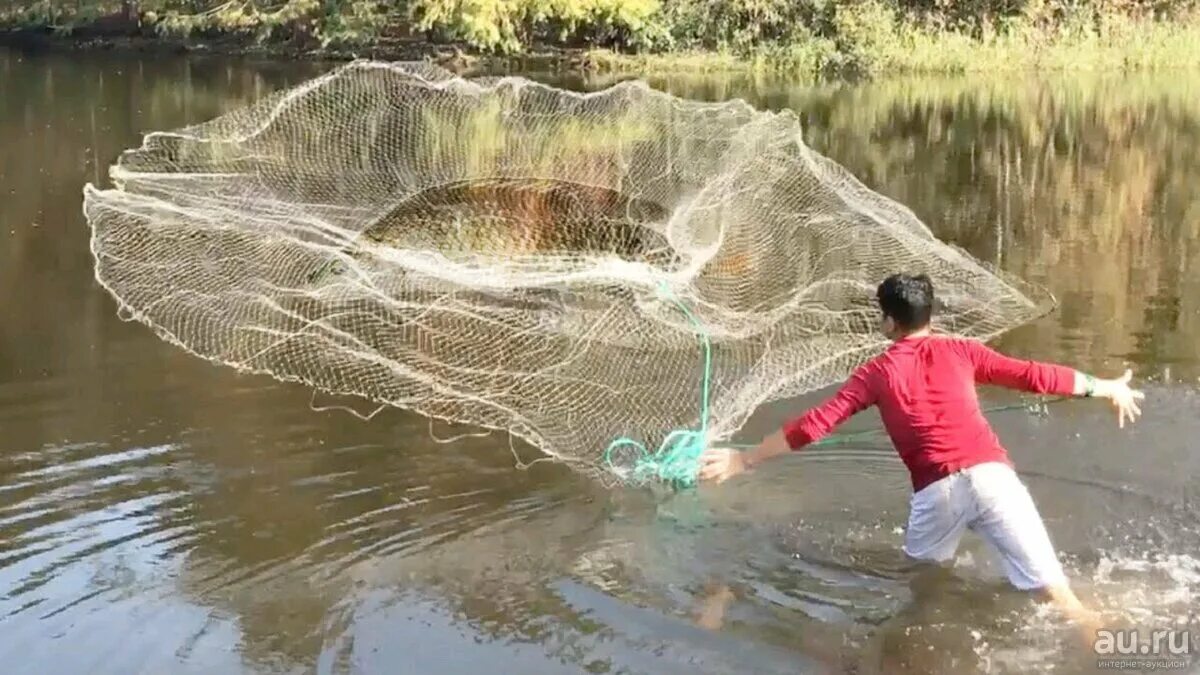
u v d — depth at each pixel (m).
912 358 4.27
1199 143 15.27
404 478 5.30
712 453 4.36
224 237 6.18
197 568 4.50
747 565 4.48
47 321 7.68
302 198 6.72
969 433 4.20
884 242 6.54
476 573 4.45
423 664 3.84
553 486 5.22
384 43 24.95
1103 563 4.43
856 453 5.54
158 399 6.28
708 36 25.23
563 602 4.22
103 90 20.41
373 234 6.50
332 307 6.04
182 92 20.03
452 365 5.63
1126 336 7.16
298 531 4.81
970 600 4.13
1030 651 3.82
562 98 7.98
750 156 6.71
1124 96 20.34
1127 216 10.98
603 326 5.91
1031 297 7.82
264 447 5.65
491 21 22.92
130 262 5.91
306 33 25.72
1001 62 24.59
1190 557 4.46
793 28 25.02
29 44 29.41
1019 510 4.11
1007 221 10.84
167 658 3.89
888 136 16.14
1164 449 5.44
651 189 7.12
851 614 4.10
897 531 4.73
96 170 12.86
